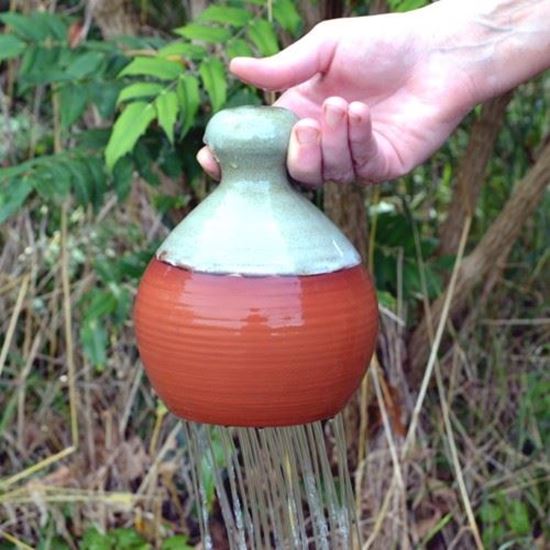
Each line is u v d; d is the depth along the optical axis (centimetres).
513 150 184
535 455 169
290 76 92
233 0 136
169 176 144
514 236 157
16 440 176
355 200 152
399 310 161
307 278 77
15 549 164
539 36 96
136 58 127
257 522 89
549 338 183
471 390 173
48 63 141
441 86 96
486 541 162
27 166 137
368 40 94
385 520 157
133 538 160
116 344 176
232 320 76
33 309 180
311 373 77
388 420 161
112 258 173
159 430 173
